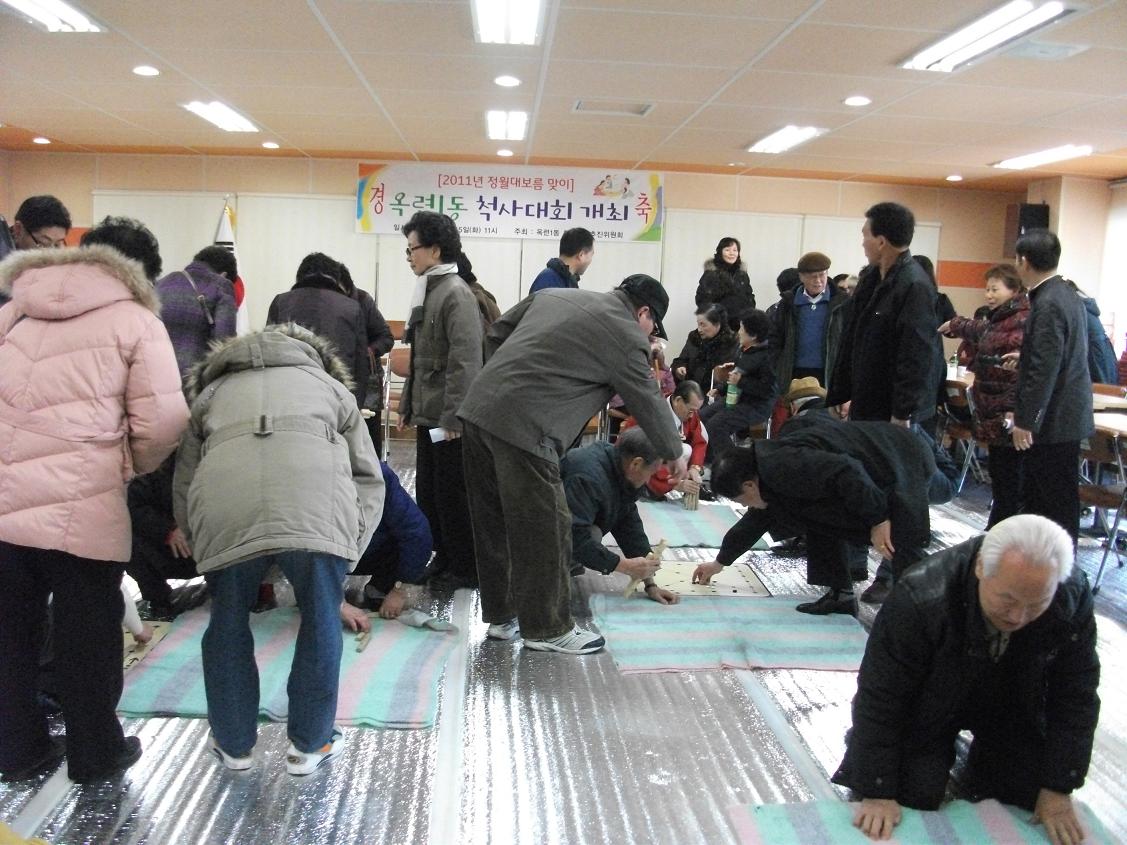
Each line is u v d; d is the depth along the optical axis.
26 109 6.46
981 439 4.39
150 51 4.83
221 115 6.57
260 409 2.01
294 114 6.45
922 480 2.99
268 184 8.55
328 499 1.99
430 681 2.67
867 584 3.83
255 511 1.92
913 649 1.88
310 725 2.11
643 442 3.25
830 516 3.02
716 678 2.81
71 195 8.55
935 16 3.86
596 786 2.17
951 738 2.10
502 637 3.06
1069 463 3.57
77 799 2.04
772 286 8.86
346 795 2.09
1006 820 2.00
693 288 8.77
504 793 2.12
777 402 6.10
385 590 3.27
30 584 2.02
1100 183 8.09
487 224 8.58
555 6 3.91
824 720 2.55
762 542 4.42
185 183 8.55
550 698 2.63
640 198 8.60
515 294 8.67
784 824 1.99
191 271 3.47
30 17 4.27
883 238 3.33
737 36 4.26
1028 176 8.05
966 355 5.93
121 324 1.96
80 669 2.02
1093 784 2.26
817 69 4.79
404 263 8.62
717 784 2.19
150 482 3.05
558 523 2.85
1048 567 1.63
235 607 2.05
